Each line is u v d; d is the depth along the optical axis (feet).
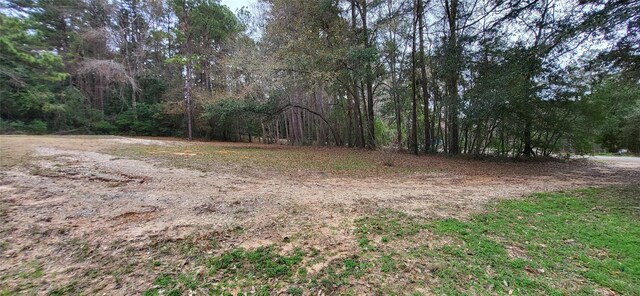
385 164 30.86
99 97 79.82
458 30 35.70
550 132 37.96
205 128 79.30
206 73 77.82
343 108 61.16
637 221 11.76
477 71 33.17
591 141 40.68
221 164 27.48
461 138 44.80
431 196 16.19
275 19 45.96
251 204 13.78
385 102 54.44
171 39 81.15
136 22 82.53
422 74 44.04
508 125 36.70
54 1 68.74
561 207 13.85
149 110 79.25
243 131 88.58
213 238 9.78
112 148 37.55
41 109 60.90
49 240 9.24
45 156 25.91
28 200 12.98
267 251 8.99
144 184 17.26
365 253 8.95
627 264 8.20
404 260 8.50
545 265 8.20
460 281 7.43
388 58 46.68
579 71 30.91
